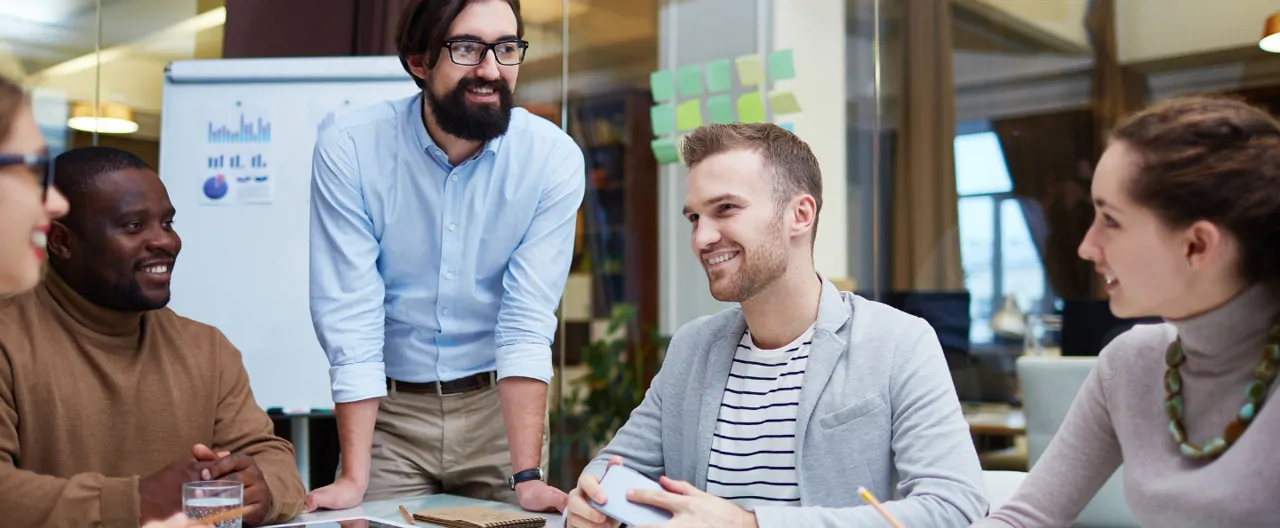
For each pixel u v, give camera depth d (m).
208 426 1.64
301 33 3.53
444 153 1.87
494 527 1.40
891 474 1.36
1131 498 1.15
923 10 4.50
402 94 2.95
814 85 4.18
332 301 1.86
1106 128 4.50
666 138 4.02
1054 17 4.57
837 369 1.38
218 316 2.97
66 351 1.52
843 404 1.36
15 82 1.03
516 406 1.83
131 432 1.55
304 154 2.97
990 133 4.58
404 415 1.97
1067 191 4.52
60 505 1.35
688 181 1.40
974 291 4.49
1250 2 4.24
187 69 3.01
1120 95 4.52
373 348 1.86
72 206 1.50
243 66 3.00
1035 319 4.41
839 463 1.35
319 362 2.97
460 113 1.78
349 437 1.80
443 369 1.96
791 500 1.38
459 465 1.97
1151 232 1.03
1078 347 2.77
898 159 4.48
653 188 4.19
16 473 1.39
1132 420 1.17
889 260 4.46
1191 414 1.11
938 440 1.29
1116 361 1.22
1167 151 1.01
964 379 4.27
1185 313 1.06
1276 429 1.02
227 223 2.98
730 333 1.48
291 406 2.96
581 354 4.27
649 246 4.20
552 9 4.27
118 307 1.54
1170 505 1.09
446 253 1.91
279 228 2.97
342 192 1.88
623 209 4.23
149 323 1.62
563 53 4.29
